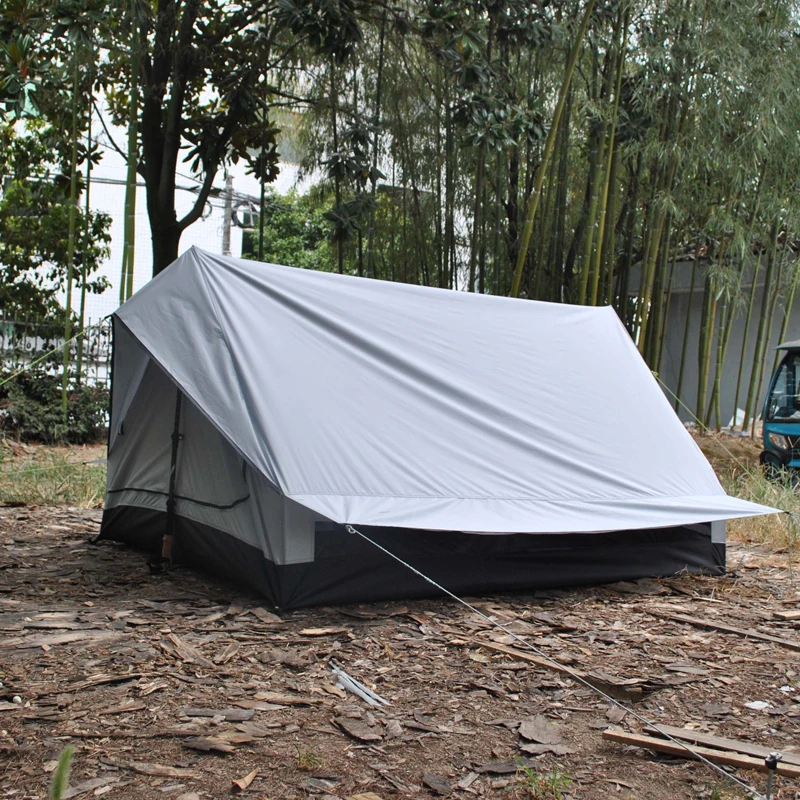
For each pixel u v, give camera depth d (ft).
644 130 29.58
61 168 36.58
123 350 19.63
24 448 35.04
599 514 16.33
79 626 13.34
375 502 14.43
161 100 31.42
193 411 17.20
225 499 16.14
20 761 8.75
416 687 11.33
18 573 16.87
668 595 16.97
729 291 36.11
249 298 16.16
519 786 8.57
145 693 10.68
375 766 8.92
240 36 32.07
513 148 32.91
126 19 27.71
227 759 8.96
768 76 29.94
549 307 20.04
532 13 27.94
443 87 33.24
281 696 10.79
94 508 25.27
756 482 27.53
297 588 14.60
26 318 41.52
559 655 12.84
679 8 28.96
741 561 20.31
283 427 14.66
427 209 36.88
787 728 10.34
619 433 18.37
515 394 17.71
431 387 16.83
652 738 9.70
